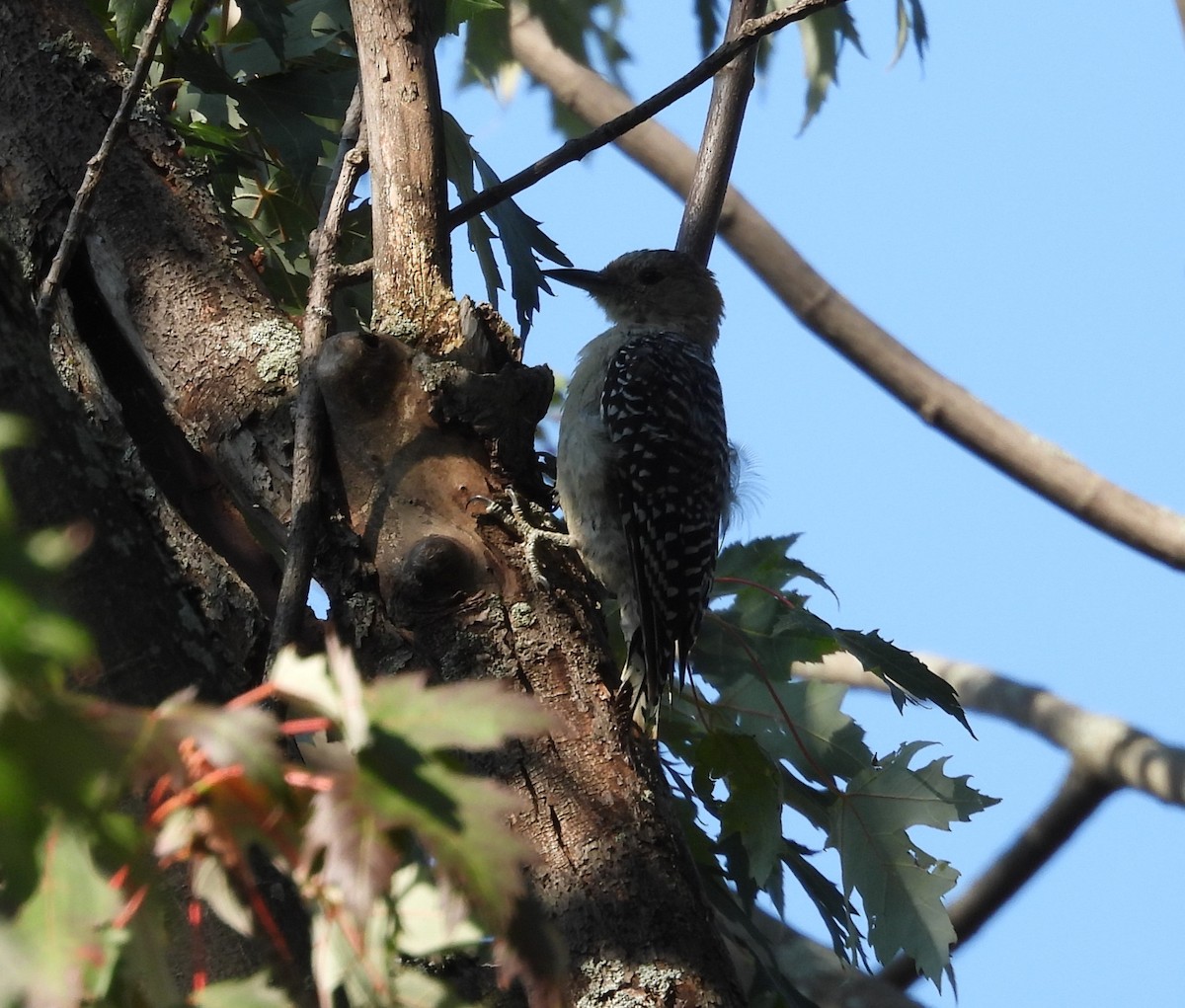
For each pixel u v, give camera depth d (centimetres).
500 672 687
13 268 518
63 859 277
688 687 933
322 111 938
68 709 265
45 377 512
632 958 636
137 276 759
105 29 941
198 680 507
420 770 311
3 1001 265
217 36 1004
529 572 712
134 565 510
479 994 537
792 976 1370
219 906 347
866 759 897
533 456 758
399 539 706
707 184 1028
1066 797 1508
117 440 697
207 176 801
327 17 995
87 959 273
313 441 712
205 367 748
